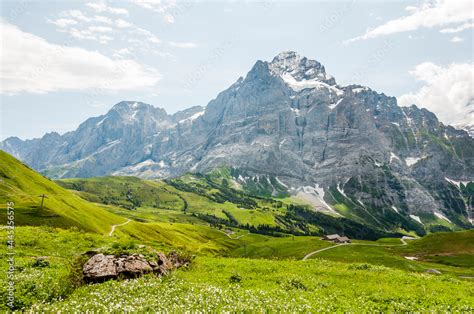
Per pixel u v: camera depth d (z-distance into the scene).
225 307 17.88
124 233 149.38
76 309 17.28
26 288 21.48
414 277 33.50
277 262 40.22
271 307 18.80
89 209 163.38
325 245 173.25
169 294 20.52
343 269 36.88
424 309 21.27
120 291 20.97
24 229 49.31
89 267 24.45
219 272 31.61
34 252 37.91
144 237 160.25
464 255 130.62
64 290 21.64
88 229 126.75
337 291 25.28
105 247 27.86
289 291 24.05
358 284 28.66
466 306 21.75
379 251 150.00
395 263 102.25
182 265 32.34
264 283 26.97
